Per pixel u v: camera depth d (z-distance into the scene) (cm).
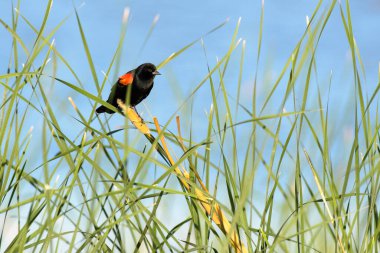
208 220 475
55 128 496
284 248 495
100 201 473
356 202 475
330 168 489
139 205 482
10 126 498
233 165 502
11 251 450
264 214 476
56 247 459
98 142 505
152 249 488
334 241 492
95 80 493
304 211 504
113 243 487
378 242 491
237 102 500
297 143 478
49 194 451
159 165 465
